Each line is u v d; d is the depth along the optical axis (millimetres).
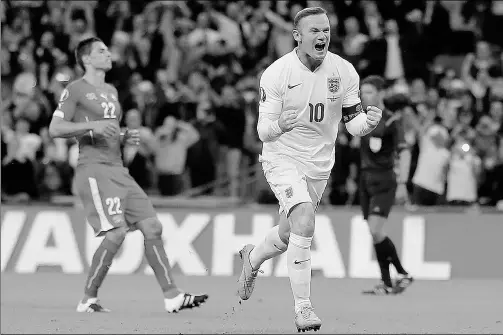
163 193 54031
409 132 53094
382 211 38406
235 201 51938
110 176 30875
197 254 48312
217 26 64750
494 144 55719
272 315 30453
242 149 55375
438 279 47219
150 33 64250
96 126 30281
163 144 54562
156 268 30500
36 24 67625
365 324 27859
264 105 24469
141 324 27078
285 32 64375
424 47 64125
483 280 46469
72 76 62562
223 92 56469
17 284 41688
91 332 24906
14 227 48656
